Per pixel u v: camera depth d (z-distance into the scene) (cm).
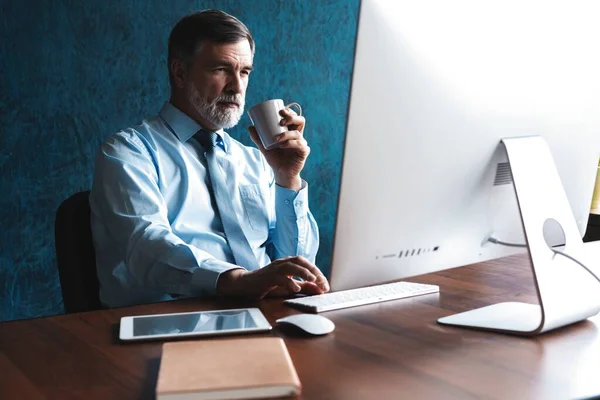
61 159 246
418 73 102
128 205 159
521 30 110
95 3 243
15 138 238
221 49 180
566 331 113
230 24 182
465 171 113
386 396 84
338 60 294
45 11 236
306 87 289
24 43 234
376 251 110
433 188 111
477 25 105
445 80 104
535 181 114
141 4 250
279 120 157
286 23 279
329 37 290
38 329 110
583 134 129
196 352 93
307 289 133
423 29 100
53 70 240
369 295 130
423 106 104
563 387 89
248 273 132
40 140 242
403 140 104
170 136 184
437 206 113
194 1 259
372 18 96
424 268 118
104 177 164
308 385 87
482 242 123
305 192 177
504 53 110
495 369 95
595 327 116
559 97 121
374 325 114
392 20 98
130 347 101
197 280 135
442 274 152
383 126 102
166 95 260
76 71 244
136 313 120
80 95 246
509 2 108
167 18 255
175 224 176
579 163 131
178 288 141
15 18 232
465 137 110
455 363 97
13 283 245
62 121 244
